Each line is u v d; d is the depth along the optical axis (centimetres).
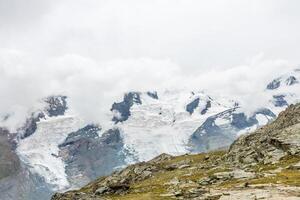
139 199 12006
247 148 18075
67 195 15938
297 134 16650
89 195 15225
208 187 12444
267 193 10012
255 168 14912
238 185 11869
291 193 9881
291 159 14875
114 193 15338
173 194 11938
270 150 16375
